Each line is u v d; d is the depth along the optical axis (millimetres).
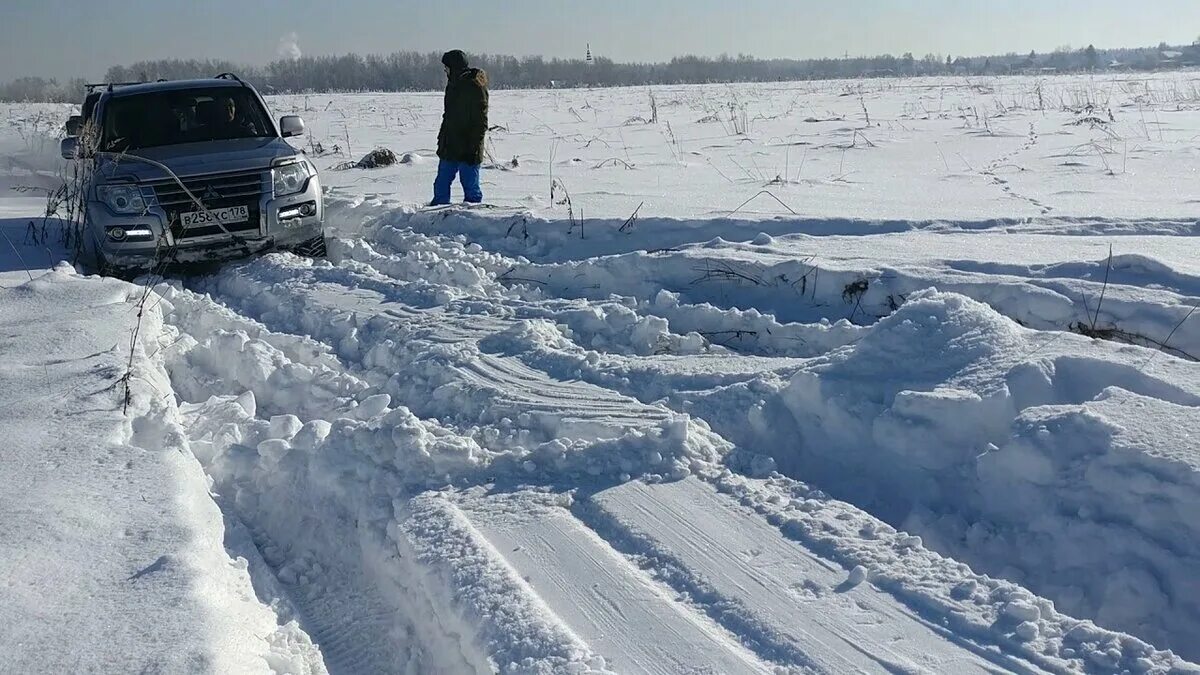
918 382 4066
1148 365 3846
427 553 3203
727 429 4195
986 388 3832
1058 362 3969
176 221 7910
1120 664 2486
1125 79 42656
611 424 4117
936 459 3725
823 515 3387
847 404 4023
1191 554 2945
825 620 2766
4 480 3549
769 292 6285
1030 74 68188
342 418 4129
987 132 15945
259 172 8195
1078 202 8422
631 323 5648
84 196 8188
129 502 3395
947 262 6031
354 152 17500
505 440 4207
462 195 11695
